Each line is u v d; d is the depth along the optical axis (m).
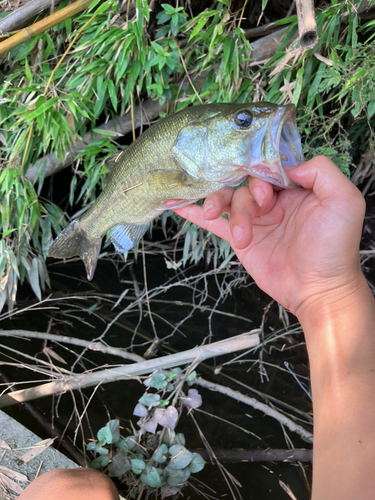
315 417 0.24
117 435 0.48
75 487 0.32
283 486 0.46
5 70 0.62
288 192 0.33
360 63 0.50
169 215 0.75
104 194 0.46
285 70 0.53
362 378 0.23
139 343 0.65
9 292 0.66
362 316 0.28
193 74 0.58
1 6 0.59
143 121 0.63
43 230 0.68
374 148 0.63
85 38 0.54
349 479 0.19
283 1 0.64
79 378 0.55
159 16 0.51
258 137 0.32
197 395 0.54
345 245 0.29
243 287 0.76
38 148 0.63
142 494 0.46
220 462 0.49
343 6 0.47
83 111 0.53
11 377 0.58
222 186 0.37
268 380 0.59
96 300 0.74
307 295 0.30
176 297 0.75
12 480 0.40
